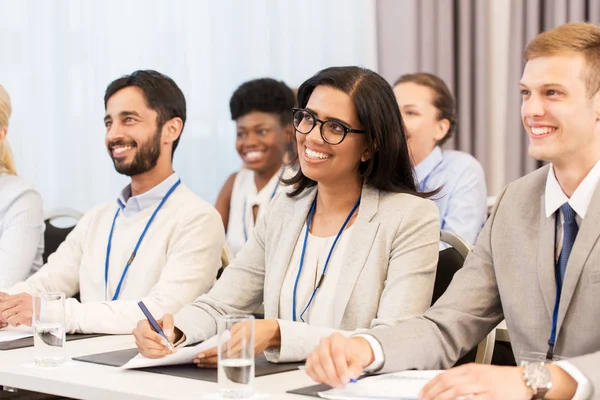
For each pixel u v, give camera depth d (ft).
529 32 17.17
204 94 18.02
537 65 6.78
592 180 6.91
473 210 14.64
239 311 9.04
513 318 7.37
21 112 17.63
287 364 7.39
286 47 18.11
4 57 17.57
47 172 17.81
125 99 10.43
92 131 17.80
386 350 6.86
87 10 17.71
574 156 6.86
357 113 8.40
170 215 10.37
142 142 10.42
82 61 17.75
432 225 8.38
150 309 9.47
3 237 12.17
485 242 7.75
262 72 18.11
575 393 5.97
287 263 8.71
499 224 7.64
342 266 8.39
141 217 10.46
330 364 6.27
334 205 8.74
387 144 8.50
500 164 17.99
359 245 8.38
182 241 10.12
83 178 17.81
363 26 17.95
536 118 6.81
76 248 10.93
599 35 6.70
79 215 13.91
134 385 6.62
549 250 7.16
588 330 6.83
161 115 10.52
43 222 12.66
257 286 9.17
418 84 14.76
